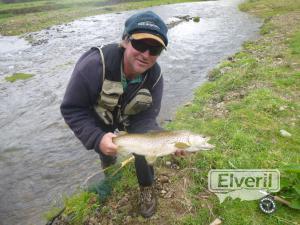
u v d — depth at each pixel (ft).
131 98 3.59
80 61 3.39
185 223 3.99
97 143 3.30
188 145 3.16
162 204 4.31
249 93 7.50
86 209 4.47
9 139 7.43
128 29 3.10
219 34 17.62
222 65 10.78
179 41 16.51
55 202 5.13
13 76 12.39
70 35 20.59
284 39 13.26
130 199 4.45
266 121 6.10
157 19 3.07
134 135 3.22
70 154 6.56
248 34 16.92
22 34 22.39
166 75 11.04
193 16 25.48
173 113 7.57
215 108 7.07
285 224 3.83
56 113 8.67
